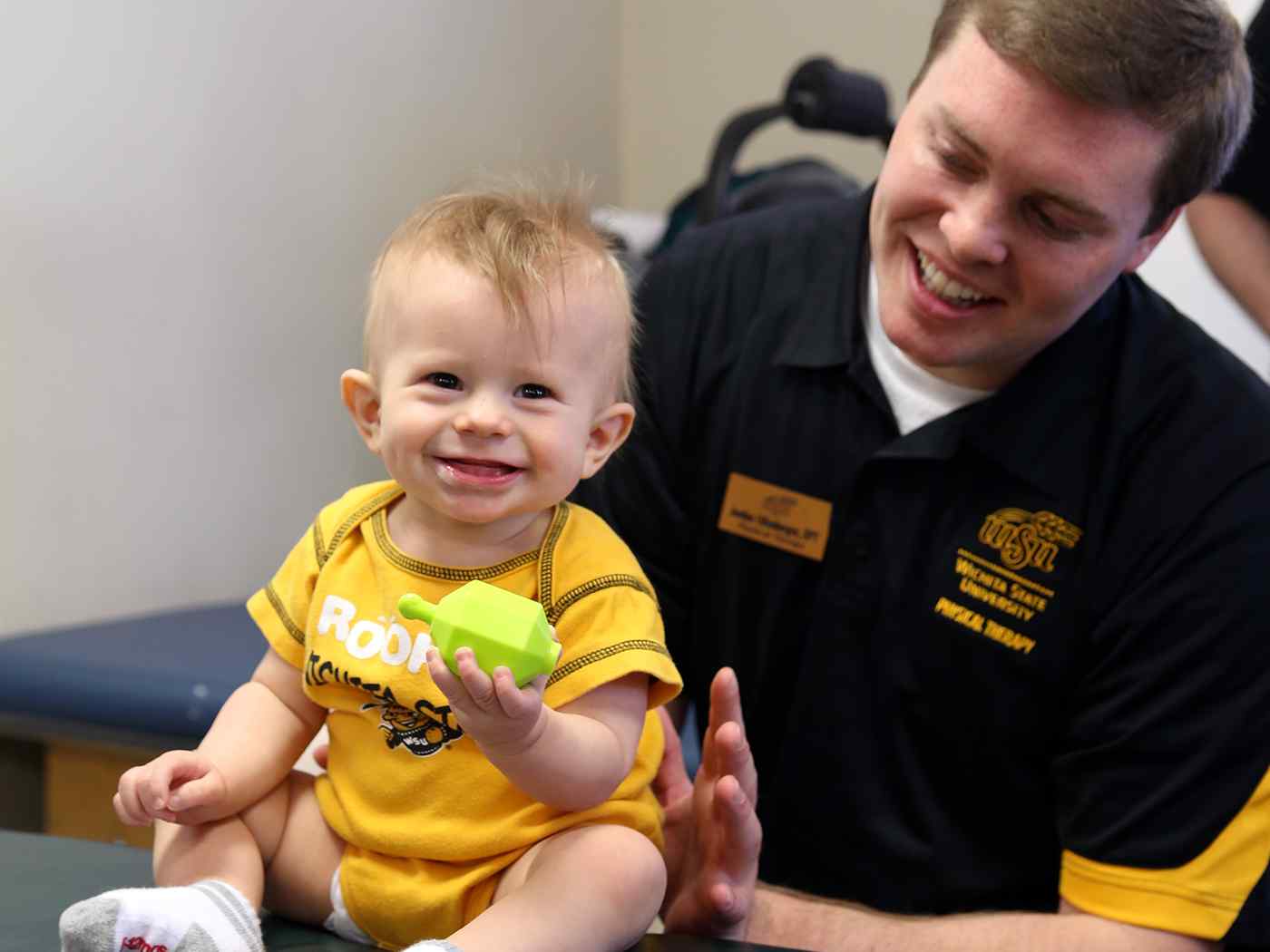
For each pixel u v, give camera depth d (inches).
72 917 31.9
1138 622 45.9
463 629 31.2
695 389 53.3
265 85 96.1
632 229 98.1
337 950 35.9
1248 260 72.6
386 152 106.9
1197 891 44.4
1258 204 71.7
